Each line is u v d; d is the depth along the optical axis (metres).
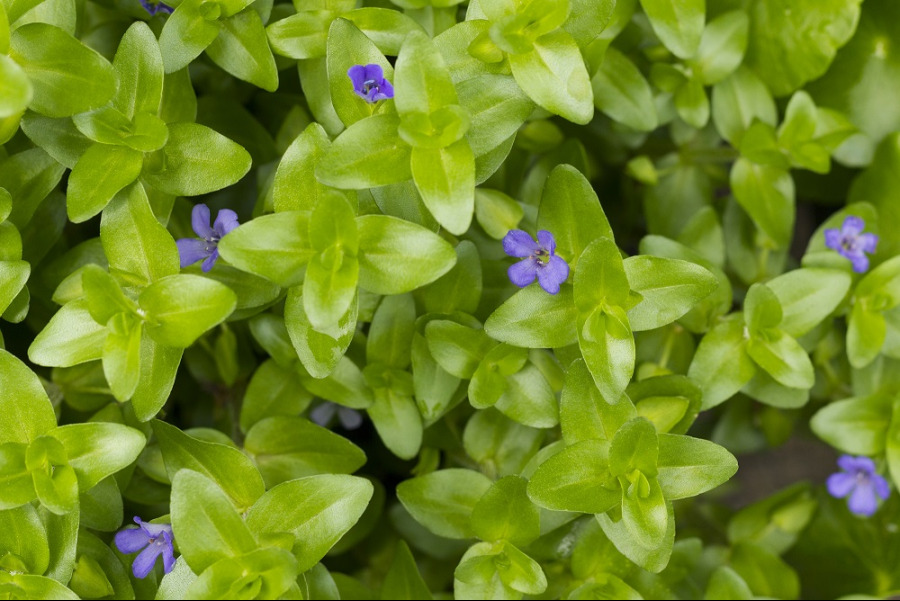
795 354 0.33
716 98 0.36
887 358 0.36
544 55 0.31
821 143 0.36
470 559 0.32
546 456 0.32
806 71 0.37
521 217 0.34
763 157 0.35
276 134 0.36
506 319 0.31
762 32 0.37
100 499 0.32
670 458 0.31
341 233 0.30
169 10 0.33
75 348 0.31
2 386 0.30
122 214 0.31
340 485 0.31
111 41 0.34
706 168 0.37
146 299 0.30
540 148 0.35
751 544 0.37
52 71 0.30
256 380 0.34
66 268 0.33
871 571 0.38
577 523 0.34
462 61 0.31
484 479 0.33
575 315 0.31
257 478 0.31
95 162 0.31
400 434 0.33
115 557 0.32
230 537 0.30
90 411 0.34
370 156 0.30
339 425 0.37
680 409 0.33
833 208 0.41
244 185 0.35
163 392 0.31
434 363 0.33
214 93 0.35
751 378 0.34
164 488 0.33
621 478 0.31
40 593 0.30
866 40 0.38
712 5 0.37
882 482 0.35
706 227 0.36
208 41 0.32
